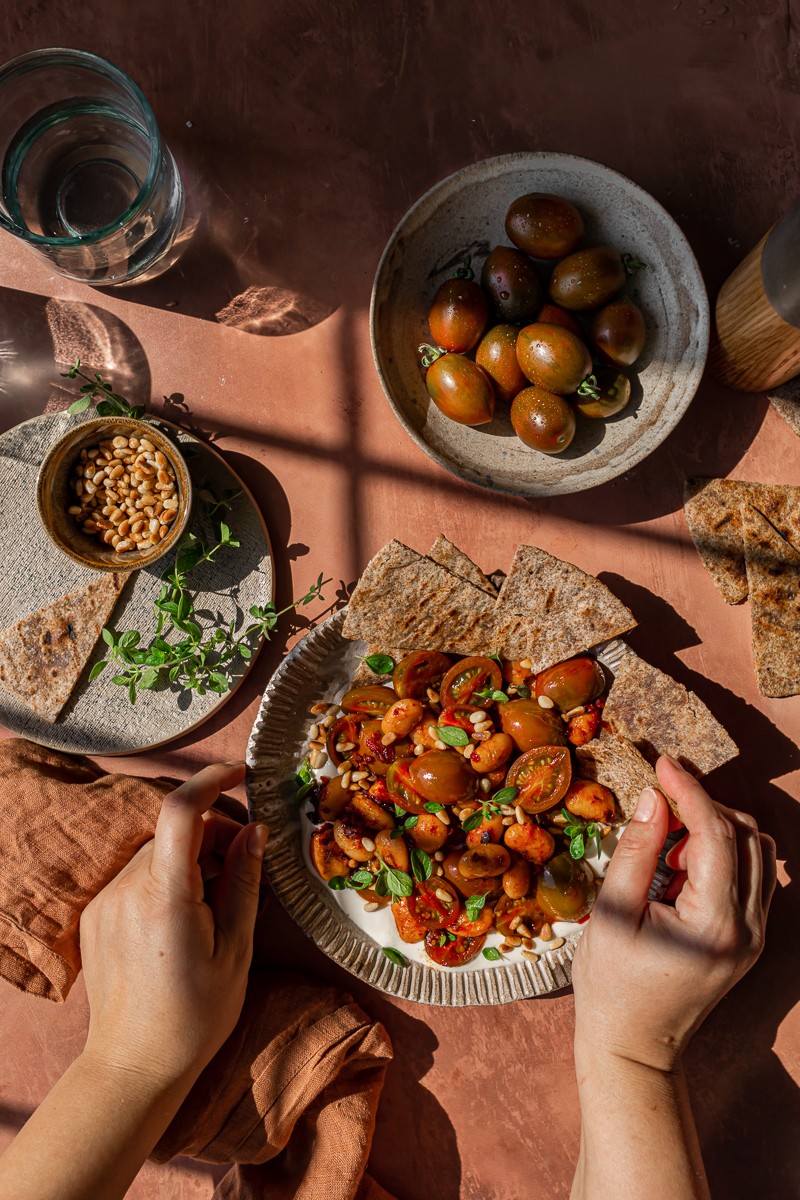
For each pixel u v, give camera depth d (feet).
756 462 2.02
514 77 2.06
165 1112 1.60
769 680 1.90
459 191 1.90
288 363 2.05
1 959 1.88
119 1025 1.61
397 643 1.85
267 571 1.98
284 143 2.06
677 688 1.80
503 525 2.03
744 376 1.97
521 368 1.81
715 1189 1.96
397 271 1.93
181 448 1.96
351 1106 1.90
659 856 1.86
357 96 2.06
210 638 1.98
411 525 2.03
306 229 2.06
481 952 1.89
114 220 1.99
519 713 1.82
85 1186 1.47
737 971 1.66
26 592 2.02
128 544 1.90
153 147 1.80
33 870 1.88
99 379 2.03
